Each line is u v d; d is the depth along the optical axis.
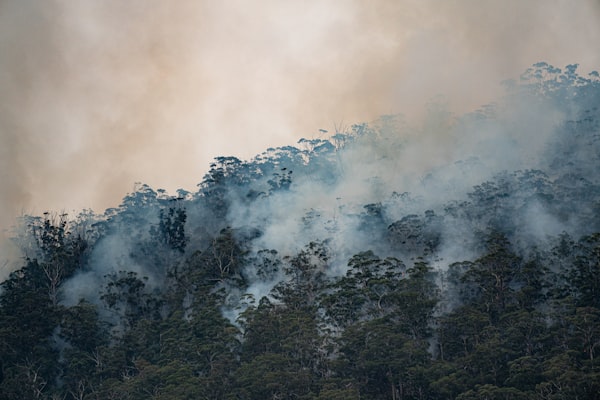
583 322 125.12
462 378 123.19
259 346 141.88
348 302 145.00
